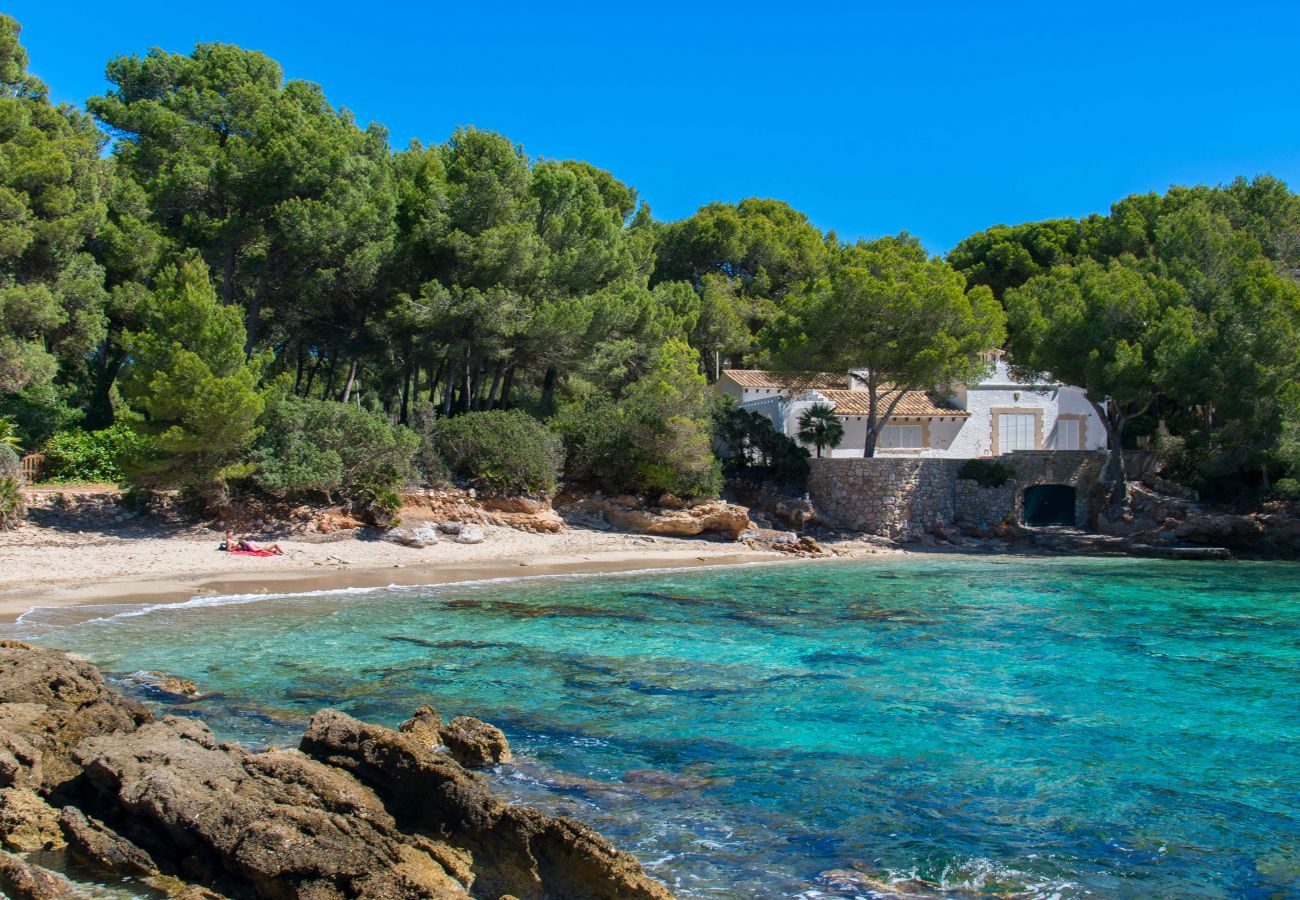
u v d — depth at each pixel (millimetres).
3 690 12008
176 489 34625
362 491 35719
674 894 8961
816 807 11281
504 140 45812
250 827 8812
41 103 39625
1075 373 48250
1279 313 44438
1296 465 42688
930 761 13047
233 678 16609
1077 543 45875
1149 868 9828
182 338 31703
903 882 9383
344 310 43875
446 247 42344
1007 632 22891
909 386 47219
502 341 43312
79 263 35688
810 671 18328
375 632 21344
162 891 8656
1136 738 14227
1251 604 28172
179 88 48844
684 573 34594
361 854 8688
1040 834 10648
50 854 9266
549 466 41094
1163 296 48719
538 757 12781
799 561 40156
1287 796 11906
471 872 9047
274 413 34656
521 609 25172
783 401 52812
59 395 39156
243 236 38094
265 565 30609
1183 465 48750
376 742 10438
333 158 38969
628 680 17297
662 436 42438
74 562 28234
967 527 48344
